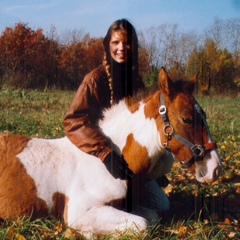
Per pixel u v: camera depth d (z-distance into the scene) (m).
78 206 3.66
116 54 3.67
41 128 8.99
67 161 3.83
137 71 3.71
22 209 3.78
